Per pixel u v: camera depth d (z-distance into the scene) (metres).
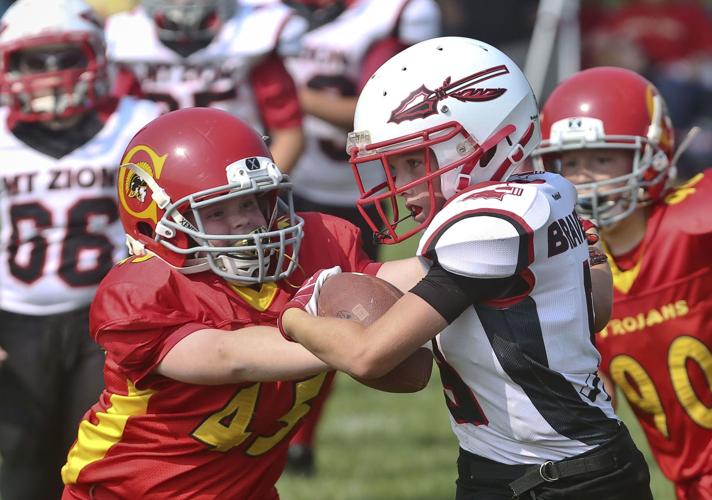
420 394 26.22
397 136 11.55
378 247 24.08
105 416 12.28
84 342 17.00
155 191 11.93
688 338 14.75
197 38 20.72
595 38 45.62
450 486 20.02
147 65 20.84
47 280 16.95
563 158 15.11
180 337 11.56
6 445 16.97
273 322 12.13
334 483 20.31
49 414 17.02
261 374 11.38
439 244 10.88
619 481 11.39
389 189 11.80
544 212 11.04
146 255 12.16
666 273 14.73
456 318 11.19
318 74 23.36
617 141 14.54
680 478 15.21
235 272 11.89
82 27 17.17
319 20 23.73
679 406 14.95
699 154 44.72
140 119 17.64
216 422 11.98
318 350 11.01
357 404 25.50
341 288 11.34
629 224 14.88
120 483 12.30
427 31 23.94
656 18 44.94
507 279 11.02
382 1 23.72
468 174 11.66
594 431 11.42
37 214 17.14
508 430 11.44
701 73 45.09
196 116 12.19
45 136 17.30
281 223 12.29
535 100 12.19
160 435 12.08
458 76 11.59
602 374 15.47
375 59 23.59
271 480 12.79
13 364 16.98
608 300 12.50
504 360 11.19
